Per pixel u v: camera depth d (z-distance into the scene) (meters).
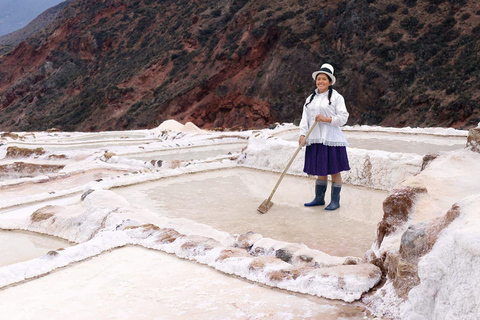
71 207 5.77
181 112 60.91
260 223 5.05
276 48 56.78
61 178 10.27
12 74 101.62
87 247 3.74
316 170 5.62
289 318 2.57
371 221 5.07
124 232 4.14
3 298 2.92
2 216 6.17
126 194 6.67
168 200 6.25
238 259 3.38
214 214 5.47
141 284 3.11
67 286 3.10
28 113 83.12
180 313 2.66
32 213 5.76
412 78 47.53
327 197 6.29
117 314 2.66
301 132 5.75
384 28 53.09
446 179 3.76
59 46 95.25
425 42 49.59
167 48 74.00
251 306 2.74
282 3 63.22
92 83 80.31
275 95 53.75
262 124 53.44
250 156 8.92
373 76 48.97
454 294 2.06
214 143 15.62
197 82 61.53
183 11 84.00
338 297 2.81
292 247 3.81
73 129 69.81
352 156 7.18
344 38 54.12
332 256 3.64
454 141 12.10
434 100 42.84
